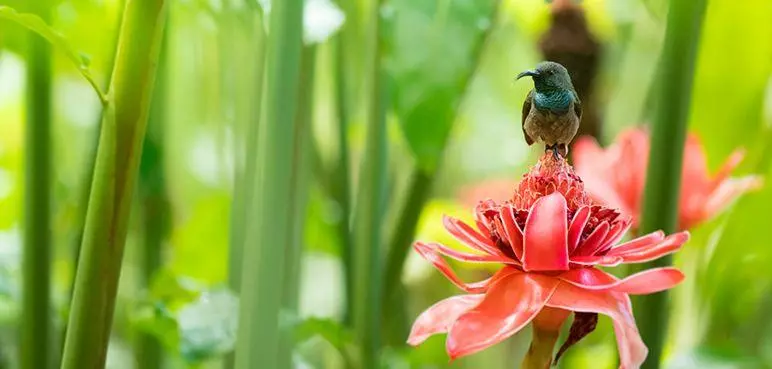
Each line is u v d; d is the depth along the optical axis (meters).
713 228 4.18
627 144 3.91
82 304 3.52
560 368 4.13
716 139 4.18
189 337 3.82
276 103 3.57
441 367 4.64
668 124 3.65
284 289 3.87
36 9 3.88
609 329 4.25
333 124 4.24
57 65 4.45
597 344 4.37
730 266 4.20
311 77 3.88
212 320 3.84
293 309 3.88
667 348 4.22
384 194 3.92
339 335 3.89
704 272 4.20
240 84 3.91
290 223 3.86
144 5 3.50
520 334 4.72
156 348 4.12
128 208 3.53
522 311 3.40
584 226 3.44
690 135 3.91
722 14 4.13
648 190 3.67
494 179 5.42
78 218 4.01
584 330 3.46
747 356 4.07
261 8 3.73
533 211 3.42
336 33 4.09
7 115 5.41
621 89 4.97
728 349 4.07
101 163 3.52
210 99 4.23
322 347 4.75
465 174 5.81
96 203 3.52
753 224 4.18
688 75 3.65
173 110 4.83
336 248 4.25
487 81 5.71
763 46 4.13
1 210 4.98
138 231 4.17
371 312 3.90
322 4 3.77
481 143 5.84
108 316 3.53
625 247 3.47
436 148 3.82
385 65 3.84
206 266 4.85
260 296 3.58
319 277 5.66
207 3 3.92
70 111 5.62
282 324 3.82
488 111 5.75
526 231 3.42
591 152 3.94
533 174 3.51
